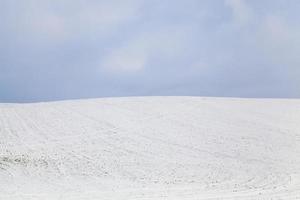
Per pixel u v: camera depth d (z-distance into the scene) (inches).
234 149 1428.4
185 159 1320.1
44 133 1669.5
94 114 1956.2
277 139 1540.4
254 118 1847.9
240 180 1059.9
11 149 1432.1
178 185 995.3
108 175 1122.0
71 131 1690.5
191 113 1941.4
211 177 1105.4
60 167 1195.3
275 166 1223.5
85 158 1321.4
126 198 815.1
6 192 873.5
